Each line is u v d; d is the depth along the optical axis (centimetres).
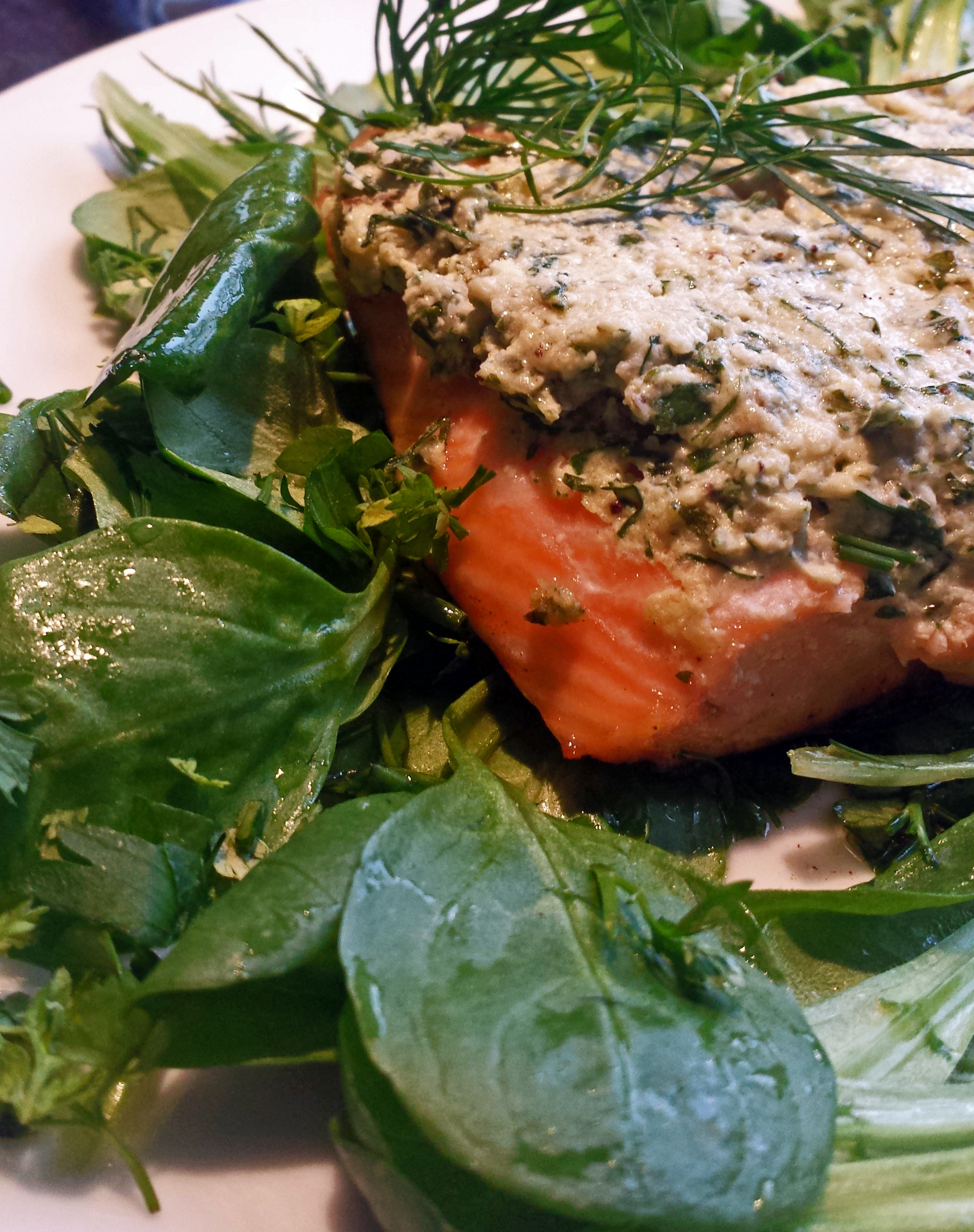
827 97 17
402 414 17
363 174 18
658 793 16
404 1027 12
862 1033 13
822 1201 12
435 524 16
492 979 12
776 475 14
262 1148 13
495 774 14
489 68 20
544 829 14
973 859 15
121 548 14
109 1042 12
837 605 15
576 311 15
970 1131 13
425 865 13
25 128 22
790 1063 12
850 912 14
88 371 20
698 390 15
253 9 25
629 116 17
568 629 15
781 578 15
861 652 16
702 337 15
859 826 16
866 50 25
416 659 17
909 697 17
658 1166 11
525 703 16
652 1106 12
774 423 15
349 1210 13
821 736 17
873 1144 13
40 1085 12
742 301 16
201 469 15
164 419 16
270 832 14
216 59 24
